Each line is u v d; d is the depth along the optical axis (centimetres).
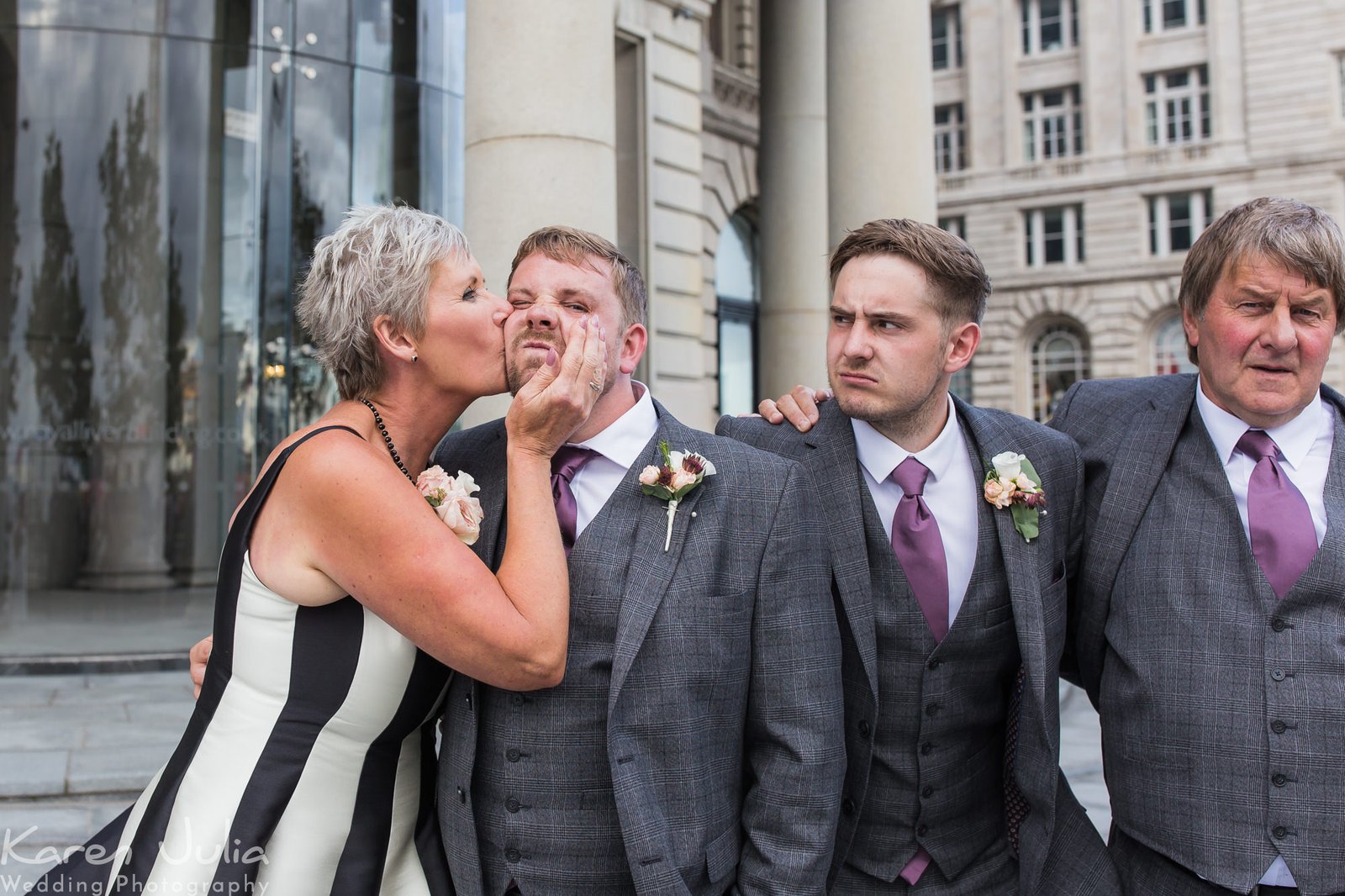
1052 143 2942
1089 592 212
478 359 179
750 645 185
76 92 866
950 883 205
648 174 1038
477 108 589
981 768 209
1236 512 194
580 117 582
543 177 574
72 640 792
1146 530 204
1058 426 235
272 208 910
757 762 187
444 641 161
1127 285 2802
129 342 884
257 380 912
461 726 182
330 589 170
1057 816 214
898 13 827
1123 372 2809
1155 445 209
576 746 176
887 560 200
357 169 925
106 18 870
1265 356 186
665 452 183
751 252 1634
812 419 218
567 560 178
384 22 930
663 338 1059
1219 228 194
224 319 905
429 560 160
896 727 202
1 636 804
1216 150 2711
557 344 178
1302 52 2620
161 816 173
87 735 536
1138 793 199
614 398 192
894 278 192
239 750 171
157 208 884
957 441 210
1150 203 2819
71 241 870
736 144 1438
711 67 1381
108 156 873
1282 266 183
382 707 176
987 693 206
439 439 188
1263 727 185
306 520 166
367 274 174
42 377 866
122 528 888
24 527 862
